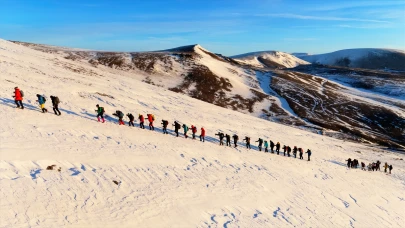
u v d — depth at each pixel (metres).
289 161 31.17
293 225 17.08
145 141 22.66
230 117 50.38
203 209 15.58
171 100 51.62
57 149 16.00
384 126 77.06
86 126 21.59
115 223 12.06
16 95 20.81
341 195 24.64
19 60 44.22
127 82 58.47
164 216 13.73
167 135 27.08
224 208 16.44
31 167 13.59
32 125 18.48
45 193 12.22
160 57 114.50
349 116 80.69
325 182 26.88
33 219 10.65
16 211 10.67
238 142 34.47
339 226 18.92
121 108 33.19
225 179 20.25
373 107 89.38
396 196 28.95
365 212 22.50
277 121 70.50
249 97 88.25
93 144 18.53
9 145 14.63
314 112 80.75
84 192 13.26
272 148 33.72
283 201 19.92
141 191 15.01
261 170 24.77
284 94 95.00
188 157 22.23
